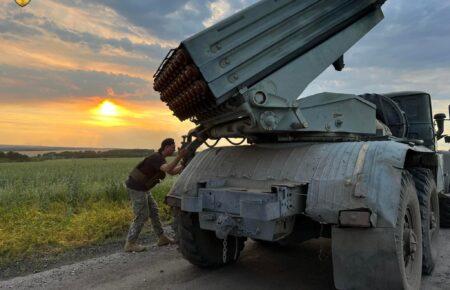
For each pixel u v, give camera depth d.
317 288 4.20
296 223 4.18
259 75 3.72
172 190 4.71
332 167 3.59
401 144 3.79
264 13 3.70
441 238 6.20
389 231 3.14
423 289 4.07
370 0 4.45
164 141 5.82
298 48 3.95
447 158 7.69
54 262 5.26
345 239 3.29
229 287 4.24
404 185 3.54
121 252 5.71
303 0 3.97
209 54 3.41
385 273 3.15
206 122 4.41
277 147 4.33
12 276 4.73
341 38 4.34
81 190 9.60
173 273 4.73
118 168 21.20
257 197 3.47
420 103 7.14
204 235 4.61
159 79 4.19
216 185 4.09
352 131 4.60
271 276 4.59
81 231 6.50
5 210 7.83
